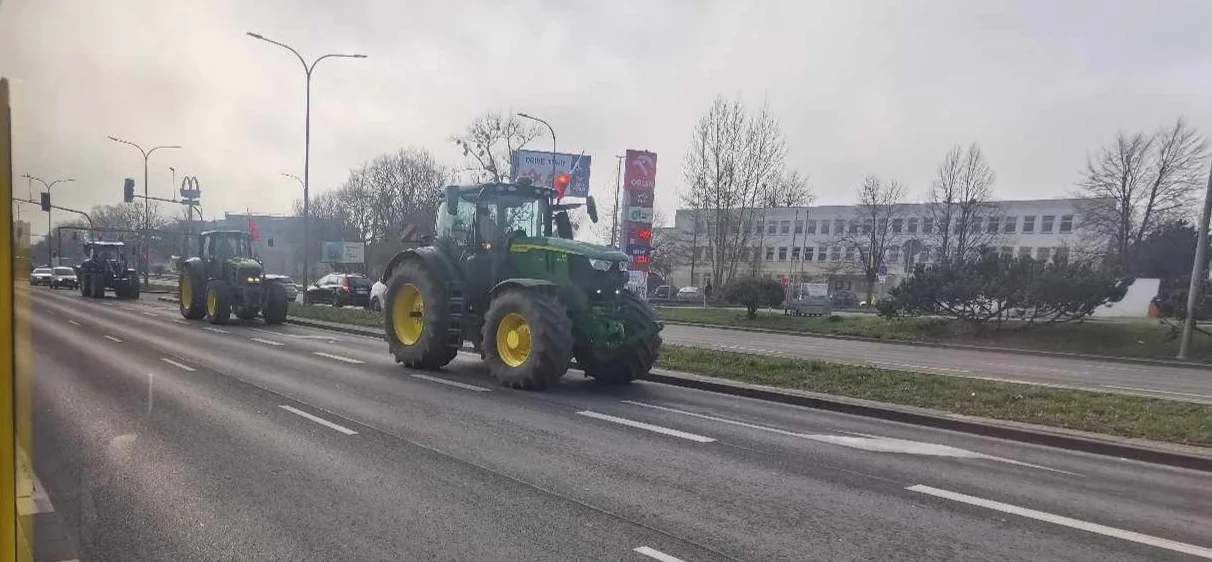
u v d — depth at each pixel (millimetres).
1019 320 26047
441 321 11609
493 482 5684
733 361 12727
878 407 9422
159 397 8719
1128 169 46031
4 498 1936
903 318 28375
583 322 10492
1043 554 4598
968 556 4508
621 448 6926
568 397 9750
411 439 7004
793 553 4441
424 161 62594
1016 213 72000
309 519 4758
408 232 12883
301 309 24859
